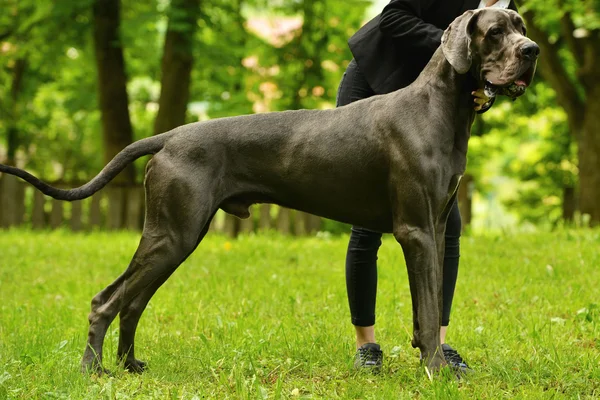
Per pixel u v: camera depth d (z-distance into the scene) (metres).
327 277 10.28
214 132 5.77
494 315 7.70
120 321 5.87
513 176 29.17
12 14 22.16
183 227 5.63
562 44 21.91
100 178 5.75
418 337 5.51
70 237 16.12
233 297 8.84
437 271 5.54
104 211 22.19
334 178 5.63
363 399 5.09
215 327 7.30
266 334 6.83
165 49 19.16
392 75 6.25
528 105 25.52
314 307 8.32
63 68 24.16
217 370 5.87
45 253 13.10
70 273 11.07
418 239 5.36
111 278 10.70
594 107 19.98
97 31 19.67
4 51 23.59
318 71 23.42
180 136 5.76
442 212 5.67
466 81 5.43
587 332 6.93
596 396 5.20
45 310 8.27
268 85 24.02
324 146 5.64
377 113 5.58
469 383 5.38
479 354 6.40
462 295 8.80
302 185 5.70
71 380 5.38
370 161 5.54
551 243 12.24
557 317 7.62
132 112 28.34
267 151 5.75
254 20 24.42
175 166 5.66
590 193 20.12
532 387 5.30
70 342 6.64
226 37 20.23
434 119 5.39
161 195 5.65
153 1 19.59
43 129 28.80
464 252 11.71
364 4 23.58
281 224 17.03
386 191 5.57
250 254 12.41
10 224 18.28
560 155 27.52
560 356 5.96
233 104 22.78
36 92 27.34
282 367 5.88
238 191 5.81
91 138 28.56
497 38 5.19
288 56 23.39
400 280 9.72
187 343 6.71
